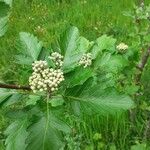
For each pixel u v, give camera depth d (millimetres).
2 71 691
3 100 212
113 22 833
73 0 929
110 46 336
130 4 879
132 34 503
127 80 479
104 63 271
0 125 553
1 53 754
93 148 507
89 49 288
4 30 191
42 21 855
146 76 609
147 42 512
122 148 519
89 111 196
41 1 926
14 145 201
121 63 309
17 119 207
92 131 548
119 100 194
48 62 227
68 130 193
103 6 888
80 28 812
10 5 189
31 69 227
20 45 235
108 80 234
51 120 195
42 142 188
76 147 494
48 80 202
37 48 233
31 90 218
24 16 877
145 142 510
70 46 226
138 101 561
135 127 544
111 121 549
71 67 219
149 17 484
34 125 193
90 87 199
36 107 203
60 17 874
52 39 773
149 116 559
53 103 220
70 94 201
